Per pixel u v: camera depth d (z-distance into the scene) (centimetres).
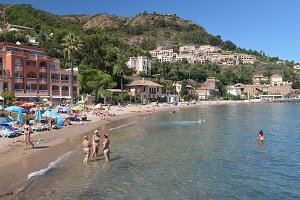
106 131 4944
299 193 2044
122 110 9912
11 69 8262
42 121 4978
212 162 2847
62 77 9844
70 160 2805
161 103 14362
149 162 2819
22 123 4472
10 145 3297
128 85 14388
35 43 15012
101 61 13488
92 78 10481
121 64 12306
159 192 2036
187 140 4116
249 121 7056
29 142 3275
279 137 4484
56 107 7706
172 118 7794
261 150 3438
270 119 7625
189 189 2100
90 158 2920
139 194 1997
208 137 4406
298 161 2906
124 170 2536
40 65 9050
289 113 10012
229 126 5938
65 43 8956
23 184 2095
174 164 2758
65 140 3816
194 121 6975
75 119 6094
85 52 13400
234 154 3209
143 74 17550
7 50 8494
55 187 2083
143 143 3834
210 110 11575
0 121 4312
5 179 2181
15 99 6844
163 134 4697
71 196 1934
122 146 3606
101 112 7669
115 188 2100
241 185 2191
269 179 2334
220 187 2145
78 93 10375
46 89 9169
